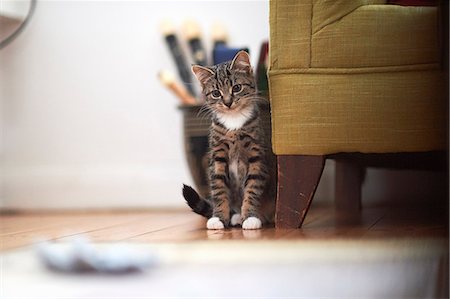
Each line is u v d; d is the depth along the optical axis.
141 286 1.10
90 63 2.77
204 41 2.73
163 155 2.73
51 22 2.78
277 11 1.70
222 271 1.18
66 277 1.17
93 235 1.74
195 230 1.83
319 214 2.25
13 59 2.80
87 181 2.73
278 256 1.30
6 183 2.76
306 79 1.69
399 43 1.63
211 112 2.00
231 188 1.98
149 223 2.09
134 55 2.75
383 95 1.65
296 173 1.75
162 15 2.74
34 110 2.79
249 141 1.92
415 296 1.07
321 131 1.70
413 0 1.78
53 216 2.47
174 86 2.50
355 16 1.65
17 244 1.60
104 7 2.76
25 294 1.06
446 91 1.30
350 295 1.05
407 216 2.10
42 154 2.78
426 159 1.73
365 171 2.54
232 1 2.71
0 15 2.57
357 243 1.43
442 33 1.34
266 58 2.16
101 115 2.76
